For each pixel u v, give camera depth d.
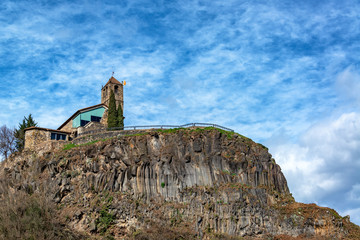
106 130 90.88
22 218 63.78
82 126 96.12
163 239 66.19
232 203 72.88
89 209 68.62
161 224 69.56
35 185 71.56
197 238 68.88
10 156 82.06
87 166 73.62
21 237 61.78
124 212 69.44
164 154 76.31
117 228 68.06
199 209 71.94
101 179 72.38
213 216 71.69
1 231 62.16
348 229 73.50
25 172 74.69
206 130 80.50
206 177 75.56
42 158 75.81
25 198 67.81
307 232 72.75
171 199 73.06
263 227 73.12
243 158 78.88
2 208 65.19
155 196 73.06
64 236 64.44
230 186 74.81
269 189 78.75
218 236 69.75
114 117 97.06
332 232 72.31
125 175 73.50
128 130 82.75
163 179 74.44
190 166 76.06
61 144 80.56
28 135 84.56
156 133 78.44
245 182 76.88
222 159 77.81
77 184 72.19
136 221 69.06
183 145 77.50
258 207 74.25
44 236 62.94
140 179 73.50
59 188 70.88
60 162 74.31
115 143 76.19
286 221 74.25
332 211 75.06
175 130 80.88
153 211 70.81
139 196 72.19
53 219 65.44
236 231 71.25
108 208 69.44
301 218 74.12
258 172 79.12
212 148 78.25
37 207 65.81
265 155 82.69
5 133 93.81
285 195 80.94
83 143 80.38
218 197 73.56
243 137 84.50
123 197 71.00
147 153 76.56
